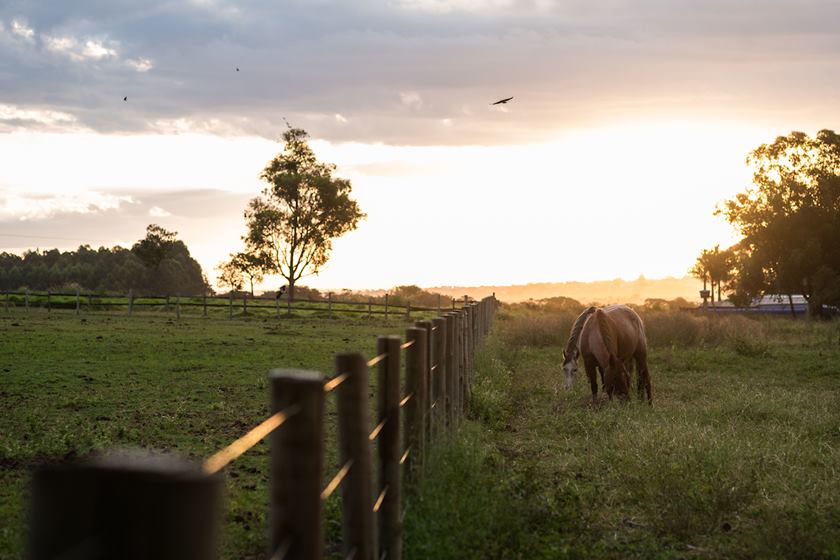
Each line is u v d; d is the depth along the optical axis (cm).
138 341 2220
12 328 2567
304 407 261
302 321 3775
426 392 608
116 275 13600
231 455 197
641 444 828
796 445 890
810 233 5219
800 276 5222
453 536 499
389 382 462
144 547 122
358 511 369
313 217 7606
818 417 1098
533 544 551
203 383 1412
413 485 550
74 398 1186
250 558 528
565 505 646
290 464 262
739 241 5659
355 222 7631
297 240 7575
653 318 2438
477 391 1170
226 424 1026
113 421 1015
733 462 771
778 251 5350
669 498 652
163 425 992
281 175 7438
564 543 577
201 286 14838
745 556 567
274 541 262
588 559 548
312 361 1845
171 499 123
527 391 1393
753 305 6456
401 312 4641
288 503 262
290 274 7644
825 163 5475
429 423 648
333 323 3675
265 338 2517
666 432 883
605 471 803
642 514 662
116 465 122
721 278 8650
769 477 756
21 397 1189
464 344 1083
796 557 555
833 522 608
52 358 1730
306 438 261
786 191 5366
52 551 121
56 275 14175
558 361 1928
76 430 943
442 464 604
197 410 1126
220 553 532
